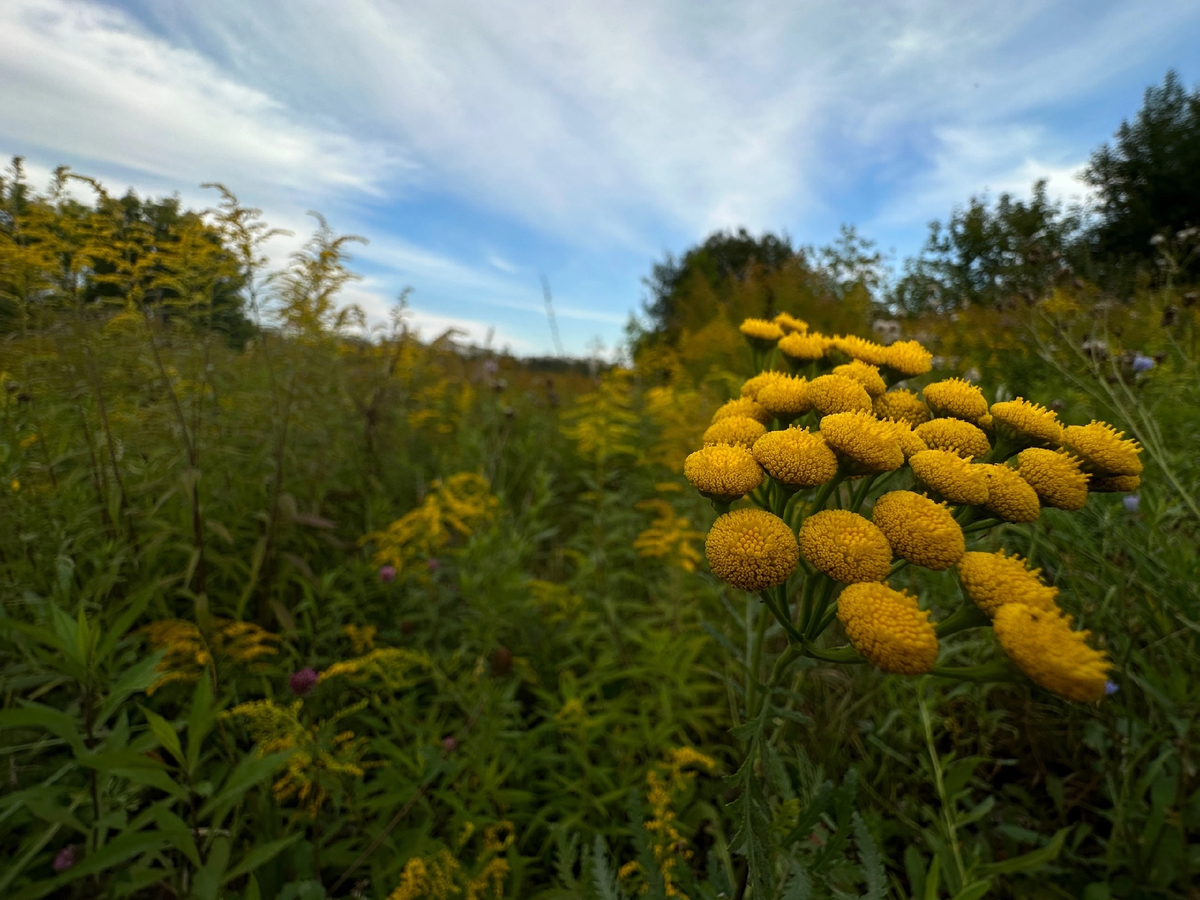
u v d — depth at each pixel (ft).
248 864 4.10
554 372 28.73
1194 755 5.44
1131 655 6.38
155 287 9.22
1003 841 6.30
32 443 8.11
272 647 7.64
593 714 8.19
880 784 6.69
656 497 14.93
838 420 4.35
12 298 8.27
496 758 6.40
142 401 9.40
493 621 8.44
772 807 5.25
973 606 3.60
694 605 9.69
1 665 6.52
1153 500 7.72
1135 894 5.34
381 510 11.72
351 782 6.04
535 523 11.98
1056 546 7.24
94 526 8.03
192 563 7.68
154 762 3.94
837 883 5.00
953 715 6.36
